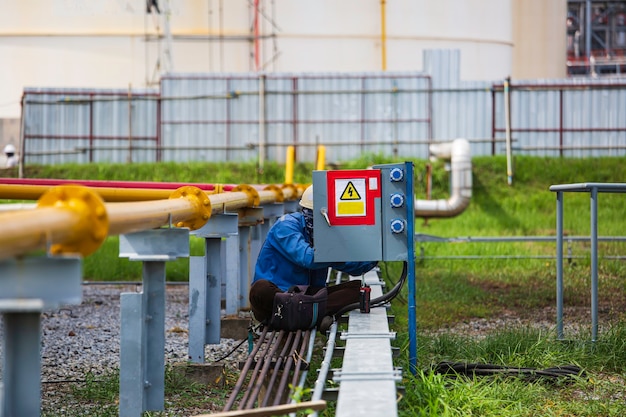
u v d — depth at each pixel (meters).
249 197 13.62
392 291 11.18
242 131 52.84
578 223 36.19
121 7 60.50
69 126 53.50
